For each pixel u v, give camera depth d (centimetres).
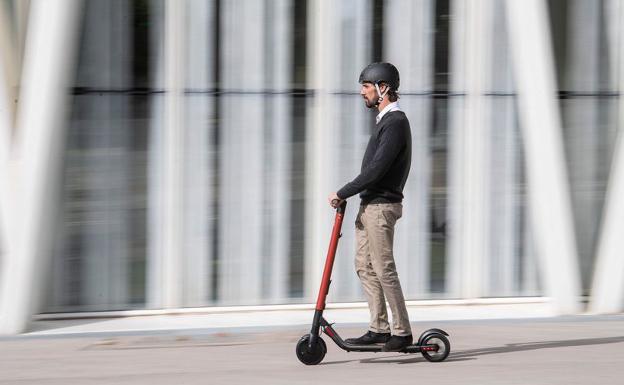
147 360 1461
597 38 1911
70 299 1733
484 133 1881
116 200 1738
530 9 1823
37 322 1695
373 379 1338
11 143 1627
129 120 1730
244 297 1817
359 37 1811
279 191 1809
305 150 1814
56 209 1694
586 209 1936
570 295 1861
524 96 1842
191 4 1734
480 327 1727
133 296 1766
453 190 1883
